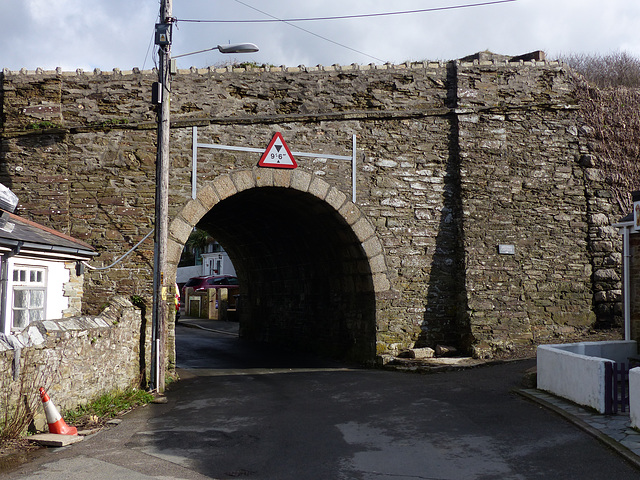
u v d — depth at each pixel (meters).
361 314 14.39
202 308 33.78
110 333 9.69
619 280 14.42
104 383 9.48
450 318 14.15
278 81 13.45
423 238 14.05
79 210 12.27
